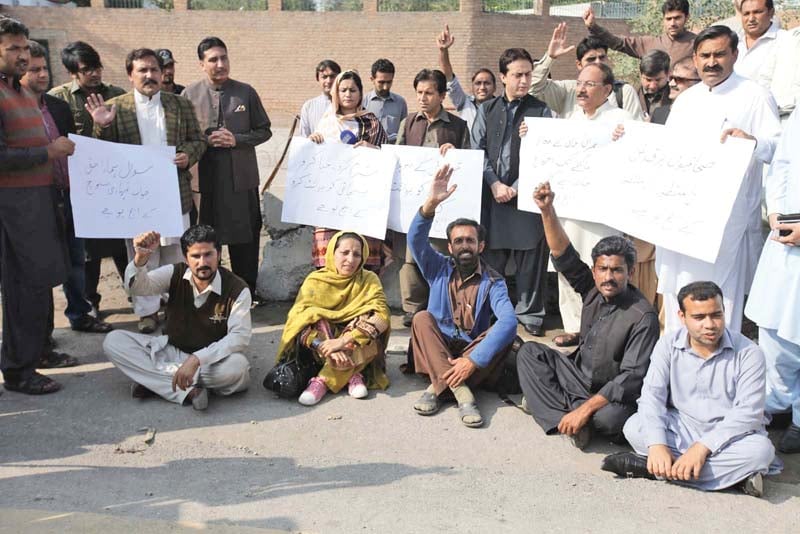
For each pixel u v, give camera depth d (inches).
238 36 990.4
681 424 163.8
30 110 188.7
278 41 983.6
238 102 257.8
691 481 156.6
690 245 194.7
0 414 187.3
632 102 246.1
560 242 189.9
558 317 275.4
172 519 137.1
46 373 214.2
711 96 194.9
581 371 187.6
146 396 199.5
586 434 176.1
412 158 243.4
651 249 233.6
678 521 141.4
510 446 177.6
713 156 190.9
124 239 254.2
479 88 291.6
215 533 131.3
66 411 189.9
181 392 193.9
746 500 151.6
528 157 232.8
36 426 180.9
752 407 156.3
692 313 157.8
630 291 181.9
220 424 185.9
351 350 200.4
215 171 255.4
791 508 148.4
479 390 208.4
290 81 991.6
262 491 150.9
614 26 961.5
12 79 185.6
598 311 185.9
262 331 252.7
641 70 265.9
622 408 172.6
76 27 995.9
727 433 154.4
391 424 187.8
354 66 971.9
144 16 994.1
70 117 225.0
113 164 225.1
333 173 244.8
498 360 200.7
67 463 162.7
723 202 189.2
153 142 236.2
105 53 1002.7
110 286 300.4
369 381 209.2
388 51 958.4
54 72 1002.1
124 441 175.0
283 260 284.0
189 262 195.5
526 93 243.9
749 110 190.2
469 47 930.7
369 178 242.8
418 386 211.3
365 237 248.7
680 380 164.9
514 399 202.8
